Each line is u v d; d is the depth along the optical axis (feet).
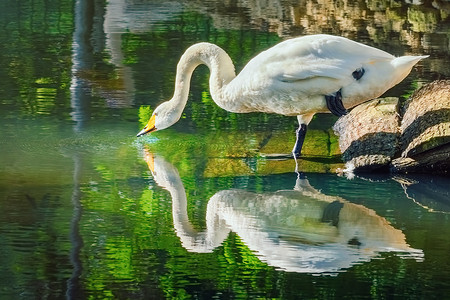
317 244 33.45
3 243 32.89
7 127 47.14
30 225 34.68
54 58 61.57
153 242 33.45
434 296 28.96
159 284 29.81
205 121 49.14
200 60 43.45
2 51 63.26
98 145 44.91
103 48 64.34
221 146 45.27
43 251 32.32
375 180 41.34
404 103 46.39
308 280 30.22
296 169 42.39
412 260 31.96
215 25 71.41
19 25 71.82
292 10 76.54
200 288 29.55
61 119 48.70
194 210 36.88
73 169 41.29
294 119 49.80
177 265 31.30
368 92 40.73
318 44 40.45
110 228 34.68
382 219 36.27
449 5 75.61
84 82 55.67
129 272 30.78
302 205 37.78
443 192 39.88
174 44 65.31
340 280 30.19
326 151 44.70
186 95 44.19
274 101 41.27
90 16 75.15
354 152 43.24
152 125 44.50
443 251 32.78
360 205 37.99
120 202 37.58
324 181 40.96
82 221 35.24
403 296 28.96
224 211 36.86
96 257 31.91
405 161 42.11
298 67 40.19
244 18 74.02
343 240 33.83
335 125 47.85
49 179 40.01
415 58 40.40
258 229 34.88
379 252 32.63
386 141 43.01
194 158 43.65
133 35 68.23
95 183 39.68
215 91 42.80
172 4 80.64
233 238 34.01
